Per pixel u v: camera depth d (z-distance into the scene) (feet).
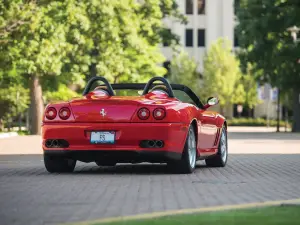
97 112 88.12
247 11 356.59
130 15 321.52
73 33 284.41
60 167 92.22
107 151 87.86
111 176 86.43
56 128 89.04
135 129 87.20
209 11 654.12
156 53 355.77
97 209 55.11
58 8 228.22
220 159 104.42
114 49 306.35
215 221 47.96
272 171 95.76
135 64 337.11
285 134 327.47
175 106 89.20
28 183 77.15
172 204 58.23
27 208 55.72
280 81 355.36
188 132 90.02
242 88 618.44
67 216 51.19
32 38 219.00
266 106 649.20
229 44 620.49
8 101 405.80
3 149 173.17
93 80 95.45
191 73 626.23
